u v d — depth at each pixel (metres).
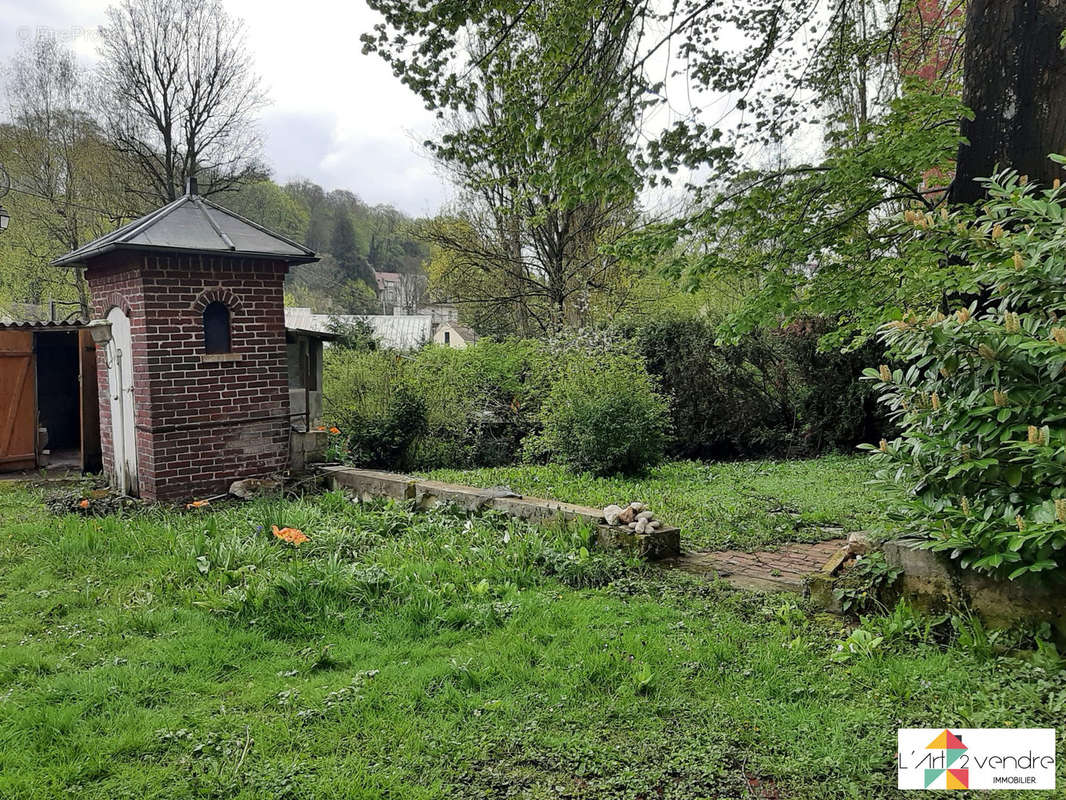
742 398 14.05
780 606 4.72
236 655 4.08
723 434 14.06
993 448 3.79
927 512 4.09
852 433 13.48
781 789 2.71
